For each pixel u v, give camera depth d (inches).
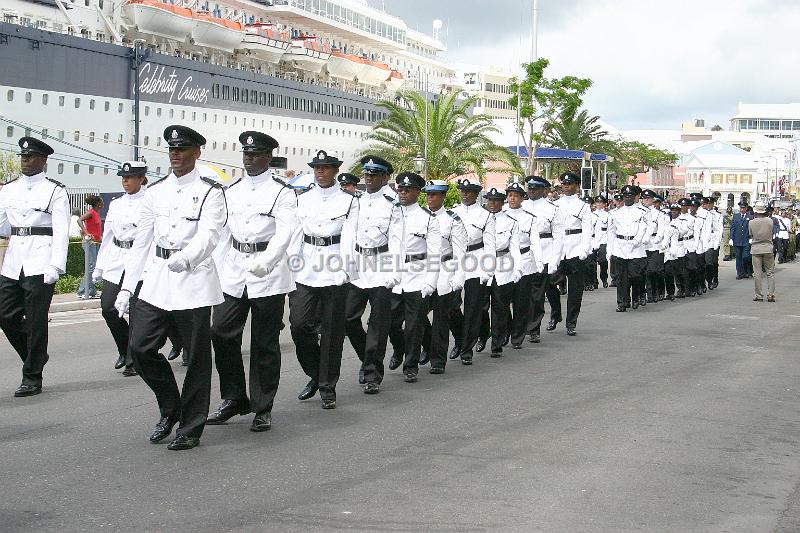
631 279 753.0
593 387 405.1
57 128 1193.4
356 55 2084.2
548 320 671.8
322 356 354.3
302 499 236.5
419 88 2474.2
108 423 323.0
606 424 329.7
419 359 446.0
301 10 1780.3
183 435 287.9
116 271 428.5
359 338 398.3
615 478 260.2
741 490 251.3
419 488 247.4
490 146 1907.0
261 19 1763.0
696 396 386.0
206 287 292.5
